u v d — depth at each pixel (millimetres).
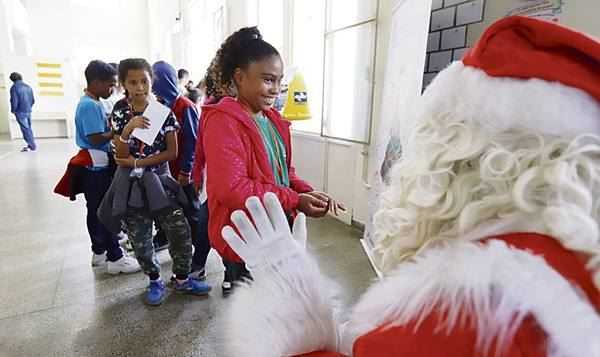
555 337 287
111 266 2314
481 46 403
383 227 491
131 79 1766
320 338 546
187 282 2098
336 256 2609
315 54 3641
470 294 321
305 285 563
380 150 2221
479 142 375
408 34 1694
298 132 3967
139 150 1831
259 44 1171
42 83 9648
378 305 398
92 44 12367
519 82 354
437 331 328
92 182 2232
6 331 1767
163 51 11523
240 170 1060
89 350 1656
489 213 364
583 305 294
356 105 2939
